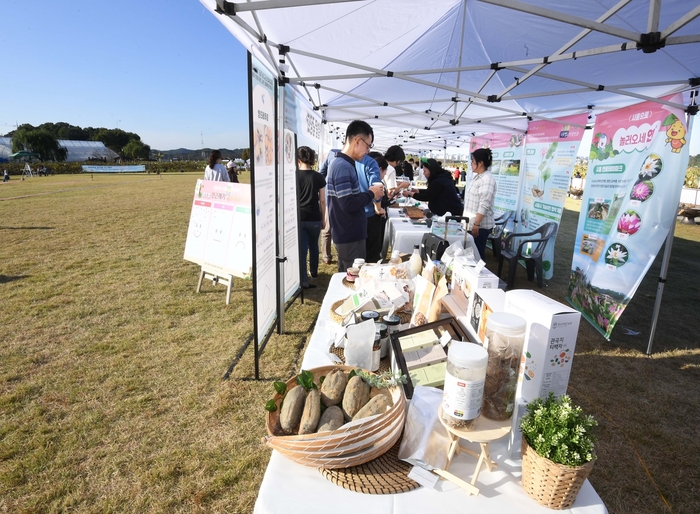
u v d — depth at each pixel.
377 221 4.40
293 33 2.61
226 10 1.70
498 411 0.92
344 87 4.52
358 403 1.03
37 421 2.29
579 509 0.83
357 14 2.49
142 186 19.97
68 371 2.83
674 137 2.94
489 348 0.93
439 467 0.92
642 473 2.00
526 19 2.61
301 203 4.31
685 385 2.79
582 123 4.68
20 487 1.84
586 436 0.81
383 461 0.97
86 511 1.73
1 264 5.50
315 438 0.88
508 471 0.94
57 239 7.09
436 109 5.97
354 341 1.34
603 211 3.74
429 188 4.64
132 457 2.03
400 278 1.92
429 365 1.27
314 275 4.90
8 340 3.29
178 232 7.87
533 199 5.75
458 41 3.37
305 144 4.78
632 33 1.75
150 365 2.92
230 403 2.47
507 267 6.06
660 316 4.12
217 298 4.30
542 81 3.74
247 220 3.90
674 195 2.96
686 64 2.66
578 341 3.47
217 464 1.99
